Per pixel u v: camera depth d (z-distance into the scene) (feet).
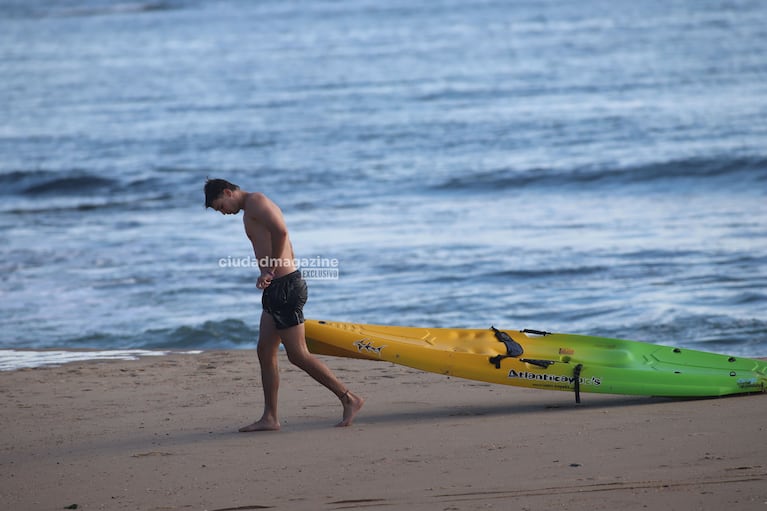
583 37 650.43
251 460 66.23
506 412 80.18
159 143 370.73
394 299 160.86
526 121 374.02
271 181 295.28
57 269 193.36
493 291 163.22
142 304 163.43
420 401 86.99
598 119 369.50
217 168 321.73
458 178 285.02
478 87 467.93
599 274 170.91
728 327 135.23
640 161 287.48
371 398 89.15
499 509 51.47
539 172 284.82
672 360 88.28
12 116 450.30
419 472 60.39
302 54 646.33
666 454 61.26
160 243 216.13
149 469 65.10
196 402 89.66
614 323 140.67
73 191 301.22
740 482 54.13
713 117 358.23
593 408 79.97
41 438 76.84
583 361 87.25
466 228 220.02
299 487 58.54
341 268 184.03
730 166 278.05
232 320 148.87
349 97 459.73
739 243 189.06
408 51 628.28
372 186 281.33
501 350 87.71
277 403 84.99
